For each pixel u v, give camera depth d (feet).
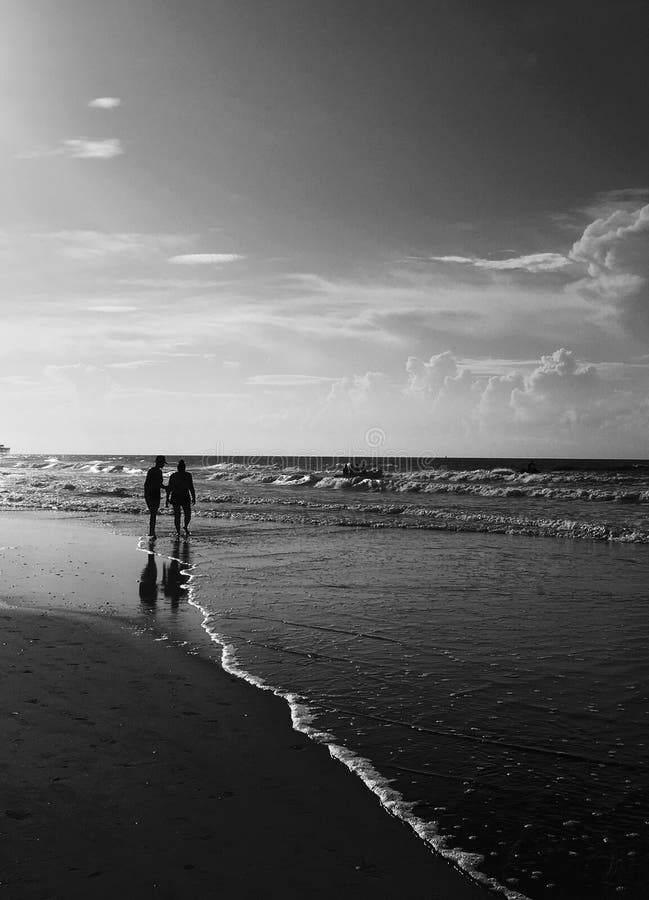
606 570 42.24
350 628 27.78
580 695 19.81
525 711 18.58
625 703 19.11
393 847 12.05
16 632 27.02
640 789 14.11
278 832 12.49
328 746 16.30
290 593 35.14
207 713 18.39
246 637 26.48
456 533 64.08
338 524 72.08
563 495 106.83
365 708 18.85
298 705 19.04
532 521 70.69
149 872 11.18
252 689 20.39
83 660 23.29
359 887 10.90
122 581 38.75
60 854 11.63
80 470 228.02
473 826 12.76
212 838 12.25
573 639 25.90
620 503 97.09
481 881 11.08
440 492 120.98
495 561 46.06
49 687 20.39
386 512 84.58
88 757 15.47
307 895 10.67
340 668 22.48
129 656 23.82
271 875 11.18
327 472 175.83
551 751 16.01
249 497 108.78
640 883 10.99
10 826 12.50
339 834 12.45
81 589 36.42
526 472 170.40
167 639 26.17
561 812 13.24
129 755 15.62
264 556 48.44
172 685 20.71
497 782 14.47
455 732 17.16
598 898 10.65
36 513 86.07
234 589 36.27
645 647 24.73
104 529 67.05
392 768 15.15
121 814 13.00
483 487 116.37
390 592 35.29
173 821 12.79
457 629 27.53
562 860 11.67
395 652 24.32
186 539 58.75
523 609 31.17
